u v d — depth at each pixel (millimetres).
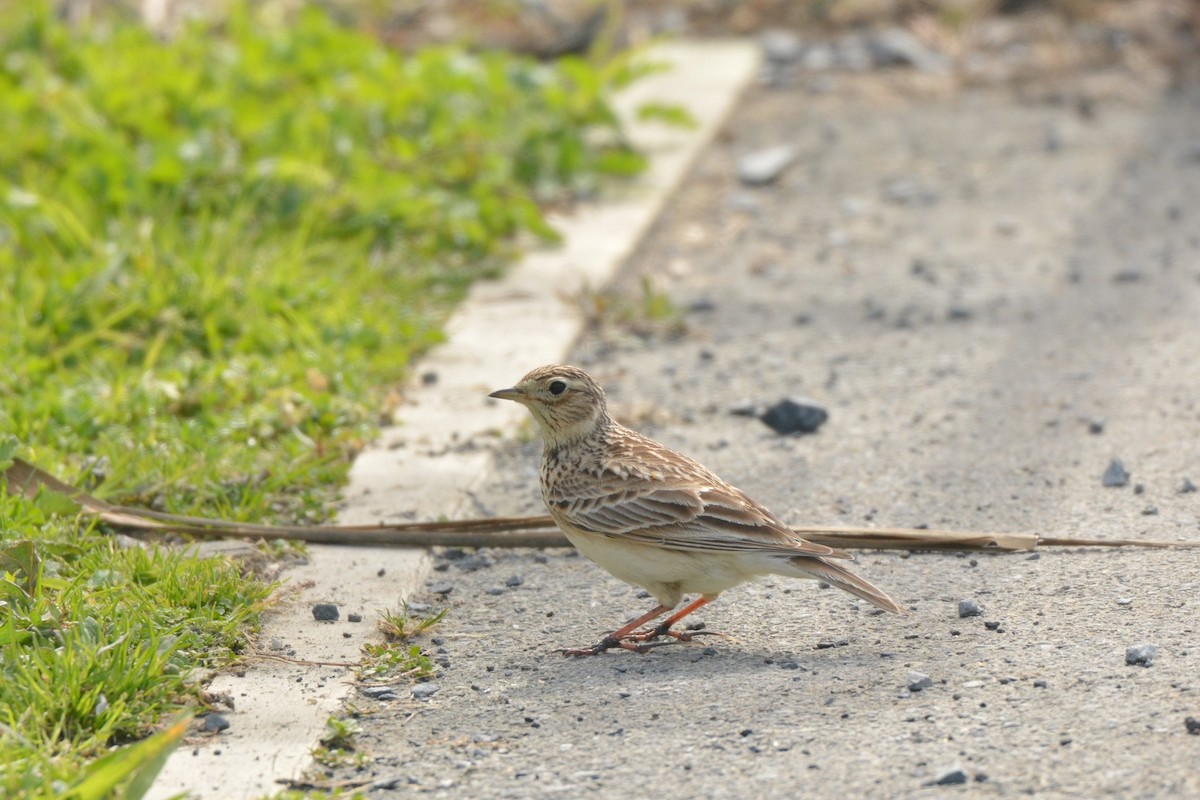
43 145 16422
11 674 7918
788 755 7488
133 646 8344
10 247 14508
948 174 19078
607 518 8805
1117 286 15305
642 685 8375
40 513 9852
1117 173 18781
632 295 15484
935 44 24125
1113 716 7641
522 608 9539
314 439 11688
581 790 7289
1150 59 23062
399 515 10727
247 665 8648
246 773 7516
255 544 10117
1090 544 9922
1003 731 7578
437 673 8648
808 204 18250
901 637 8797
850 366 13625
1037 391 12812
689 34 25016
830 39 24734
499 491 11281
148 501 10711
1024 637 8664
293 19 22688
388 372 12961
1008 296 15203
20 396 11914
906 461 11570
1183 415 12078
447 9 24141
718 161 19812
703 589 8844
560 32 23109
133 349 13000
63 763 7188
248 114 16938
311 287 14008
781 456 11812
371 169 16203
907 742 7531
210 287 13562
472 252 15852
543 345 13828
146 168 15898
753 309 15164
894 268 16156
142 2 21078
